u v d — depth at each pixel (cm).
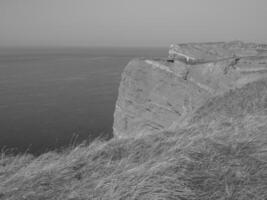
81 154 596
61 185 446
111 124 4475
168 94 2581
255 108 1051
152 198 392
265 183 446
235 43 2853
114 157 591
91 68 13750
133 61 3150
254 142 615
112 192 405
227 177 463
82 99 6475
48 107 5625
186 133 745
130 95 3092
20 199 407
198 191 422
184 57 2641
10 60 19825
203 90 2236
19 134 3834
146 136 750
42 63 17038
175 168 481
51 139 3631
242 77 2030
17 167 568
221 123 841
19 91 7488
